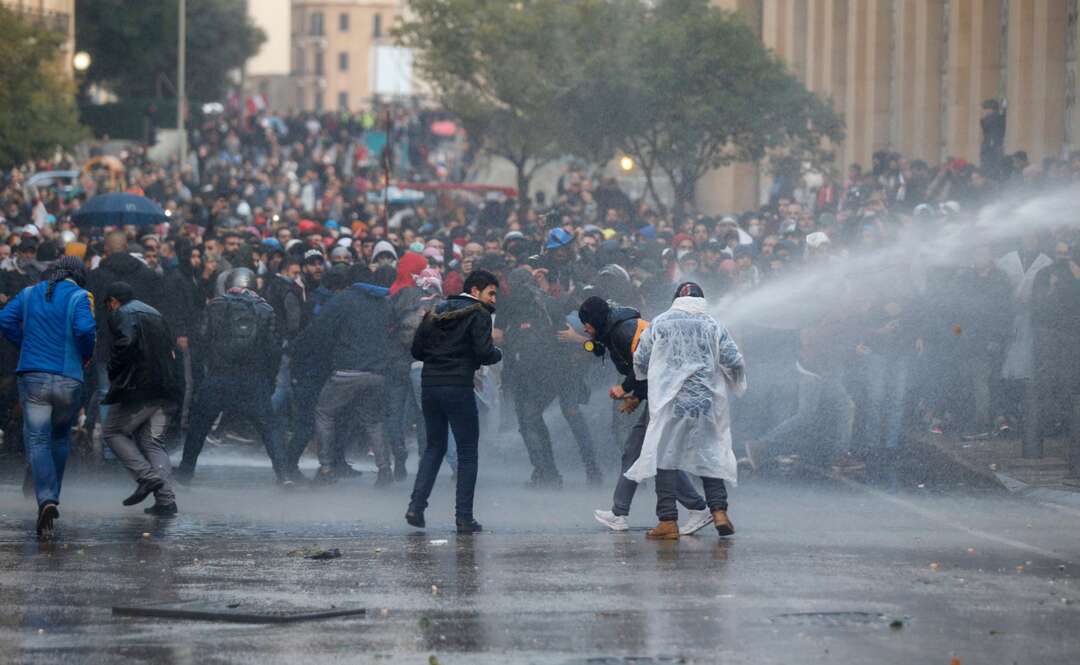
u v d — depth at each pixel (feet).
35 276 135.44
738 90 209.26
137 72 597.11
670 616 60.44
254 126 526.98
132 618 60.85
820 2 307.17
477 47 256.73
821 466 110.83
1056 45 215.92
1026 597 63.82
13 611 62.08
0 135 297.33
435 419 84.94
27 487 97.35
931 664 53.21
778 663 53.31
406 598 64.18
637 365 82.28
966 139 244.01
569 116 220.23
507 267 121.80
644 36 209.26
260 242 149.59
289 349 122.52
